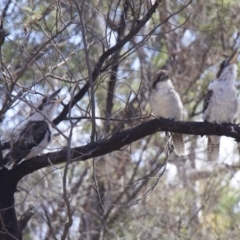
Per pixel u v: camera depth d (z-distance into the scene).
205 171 18.44
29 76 15.12
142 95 18.22
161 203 17.75
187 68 20.03
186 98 20.06
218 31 19.36
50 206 17.05
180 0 14.34
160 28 19.38
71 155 10.83
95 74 11.92
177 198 17.88
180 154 12.69
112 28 12.01
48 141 12.16
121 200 18.31
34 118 12.29
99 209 17.84
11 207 10.73
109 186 18.38
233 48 19.00
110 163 18.55
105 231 17.83
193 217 17.02
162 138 19.59
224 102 12.55
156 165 19.22
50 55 12.88
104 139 10.86
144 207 17.77
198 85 20.05
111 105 18.14
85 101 18.39
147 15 11.95
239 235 16.58
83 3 10.43
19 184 17.28
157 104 12.49
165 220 17.41
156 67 19.73
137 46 12.52
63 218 17.19
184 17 18.80
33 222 17.17
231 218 17.47
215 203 17.38
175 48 19.94
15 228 11.10
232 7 19.16
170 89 12.48
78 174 18.59
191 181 18.38
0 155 11.45
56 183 17.53
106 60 12.33
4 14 12.11
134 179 19.25
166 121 10.82
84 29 10.31
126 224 17.77
